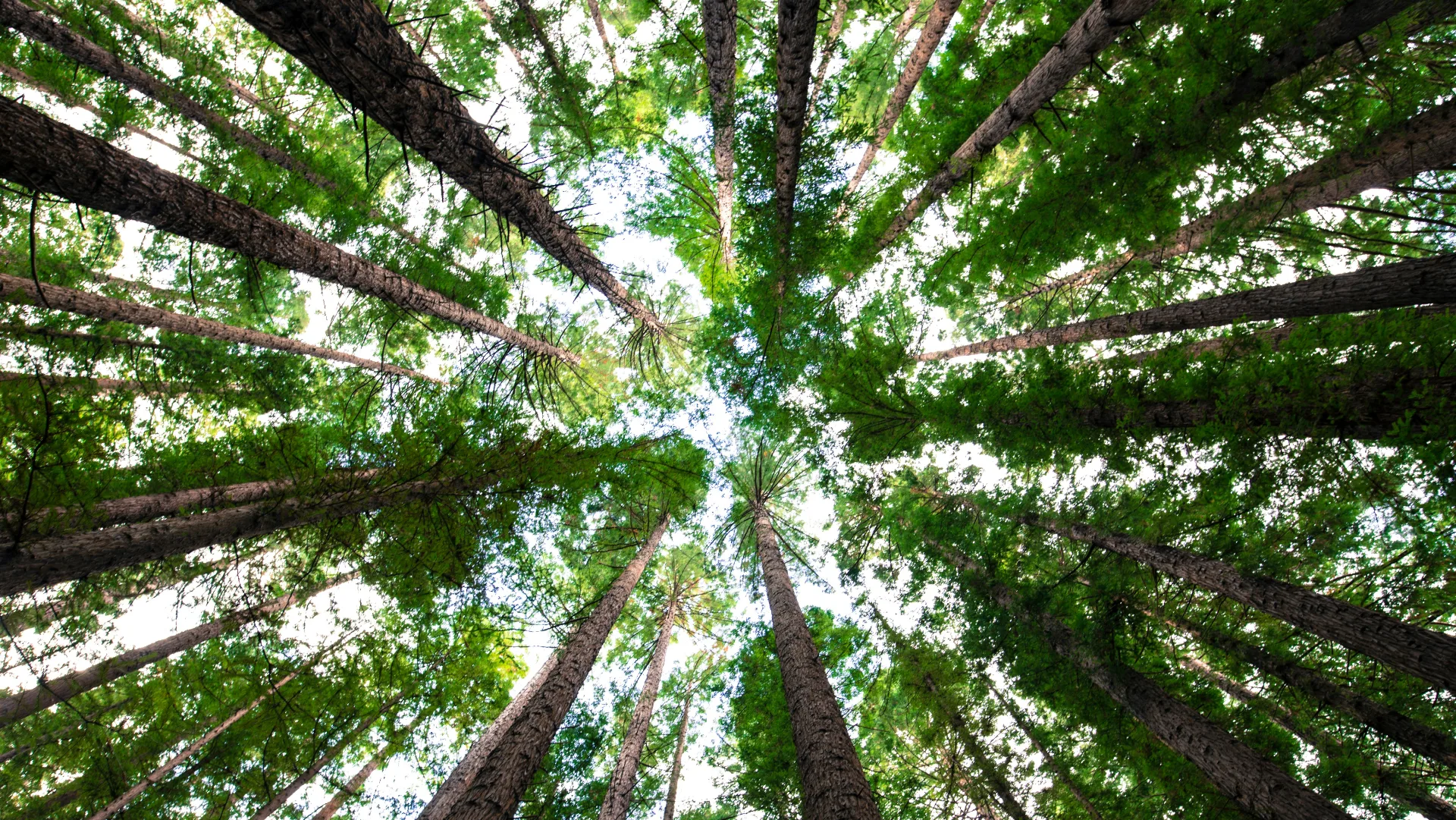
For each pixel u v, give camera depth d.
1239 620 7.36
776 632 8.02
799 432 10.63
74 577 4.69
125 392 8.35
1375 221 8.12
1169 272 9.40
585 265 8.02
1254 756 6.13
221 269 10.99
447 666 8.19
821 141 8.45
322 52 3.53
